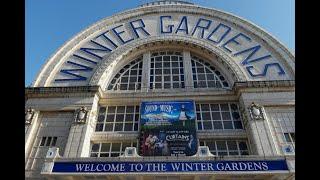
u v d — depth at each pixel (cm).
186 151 1644
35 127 1802
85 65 2148
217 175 1344
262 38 2216
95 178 1389
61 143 1722
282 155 1373
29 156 1669
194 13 2477
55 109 1850
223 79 2086
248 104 1803
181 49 2255
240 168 1334
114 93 1970
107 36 2334
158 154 1639
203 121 1848
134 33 2352
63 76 2088
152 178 1381
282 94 1842
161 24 2406
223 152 1708
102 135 1778
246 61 2088
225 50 2167
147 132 1731
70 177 1367
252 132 1675
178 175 1329
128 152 1406
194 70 2148
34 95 1922
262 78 1989
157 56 2252
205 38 2266
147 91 1994
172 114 1808
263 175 1362
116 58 2145
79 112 1792
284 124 1747
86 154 1666
